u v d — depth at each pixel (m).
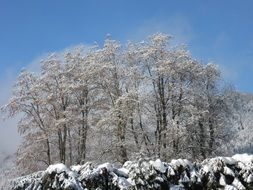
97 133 31.27
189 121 30.20
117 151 30.39
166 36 32.88
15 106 32.94
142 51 32.84
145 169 12.47
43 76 33.72
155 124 31.45
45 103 32.75
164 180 12.36
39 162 33.56
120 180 12.28
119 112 30.44
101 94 33.56
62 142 32.75
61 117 32.75
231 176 12.39
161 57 32.62
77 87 32.62
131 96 29.91
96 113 33.34
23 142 33.44
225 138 33.72
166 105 31.58
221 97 34.50
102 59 33.75
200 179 12.54
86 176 12.34
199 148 31.14
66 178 12.16
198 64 33.62
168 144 30.28
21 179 13.77
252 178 12.27
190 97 32.28
